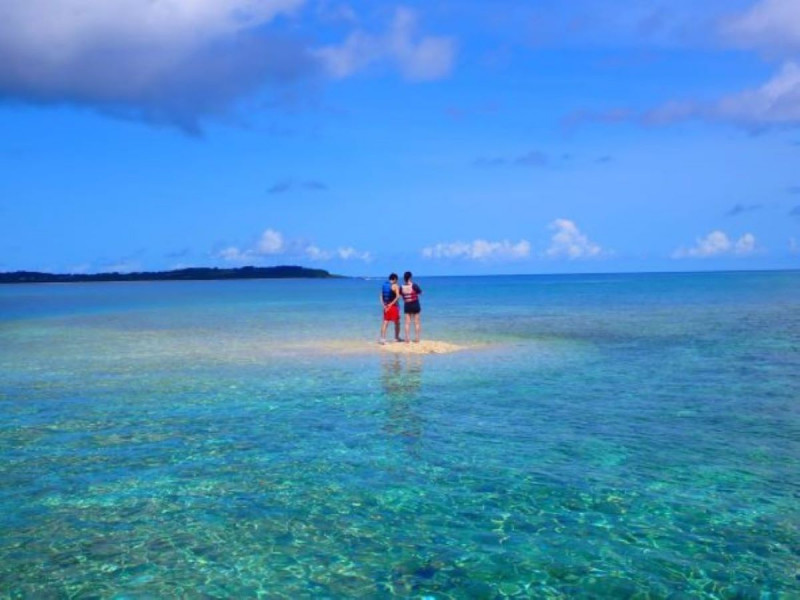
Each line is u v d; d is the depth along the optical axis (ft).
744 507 27.61
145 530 25.90
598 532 25.39
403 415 43.93
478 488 30.01
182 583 21.95
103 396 50.70
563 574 22.34
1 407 46.85
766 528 25.62
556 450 35.60
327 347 81.56
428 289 348.38
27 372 62.75
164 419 43.14
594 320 118.73
